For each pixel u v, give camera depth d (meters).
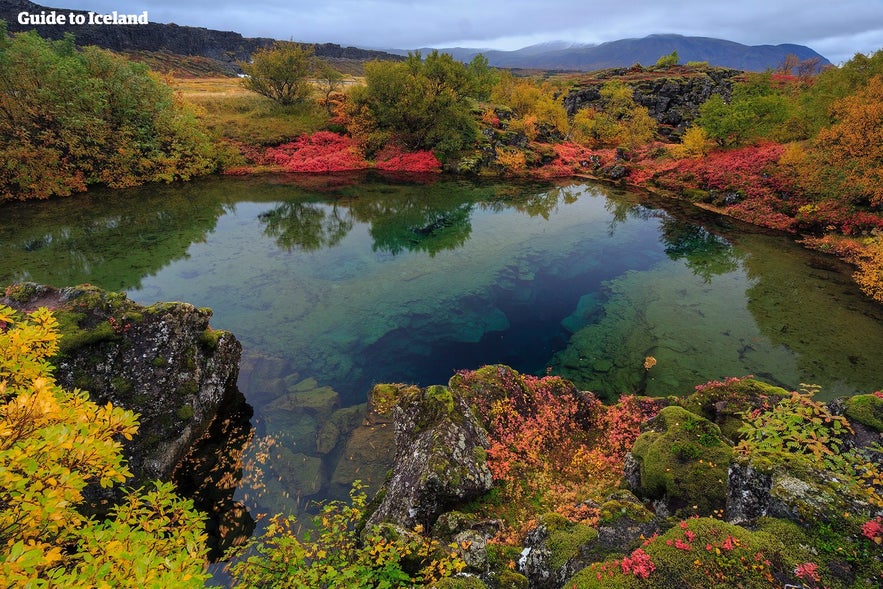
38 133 36.50
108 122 41.38
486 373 13.54
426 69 58.84
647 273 27.31
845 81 38.78
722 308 22.64
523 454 11.47
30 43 36.03
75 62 38.94
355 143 58.03
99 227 31.50
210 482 11.81
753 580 5.02
